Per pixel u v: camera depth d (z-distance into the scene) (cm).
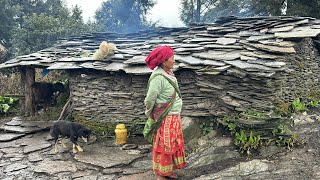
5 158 552
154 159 402
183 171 462
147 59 378
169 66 380
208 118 577
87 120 693
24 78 833
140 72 561
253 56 537
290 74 612
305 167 418
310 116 598
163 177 409
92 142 621
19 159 543
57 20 1798
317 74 769
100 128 674
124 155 545
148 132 398
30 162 530
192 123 571
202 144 538
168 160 394
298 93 662
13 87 1126
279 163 438
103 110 673
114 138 645
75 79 710
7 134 678
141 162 517
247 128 498
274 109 540
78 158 530
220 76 547
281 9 1488
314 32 541
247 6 1659
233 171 432
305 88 697
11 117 875
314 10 1372
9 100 937
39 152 573
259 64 506
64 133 560
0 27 2283
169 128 384
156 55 371
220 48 596
